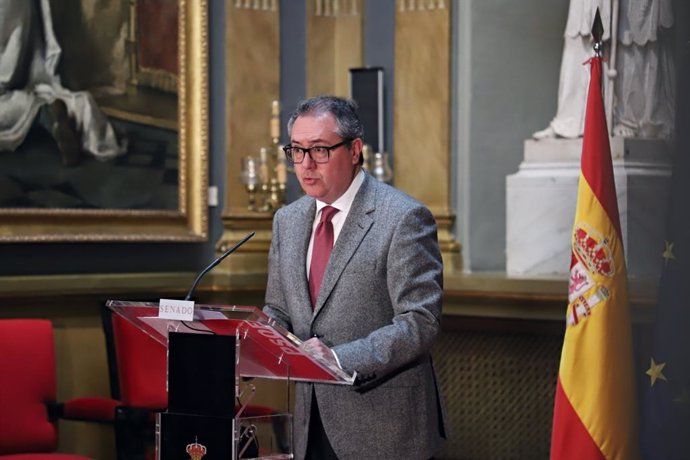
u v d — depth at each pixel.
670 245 7.97
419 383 6.44
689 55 8.12
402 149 12.20
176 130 11.17
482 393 11.45
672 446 7.92
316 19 12.55
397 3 12.21
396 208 6.42
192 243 11.37
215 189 11.54
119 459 8.98
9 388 8.84
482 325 11.23
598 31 8.34
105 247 10.69
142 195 10.89
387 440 6.34
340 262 6.42
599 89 8.23
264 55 11.95
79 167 10.39
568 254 11.27
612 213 8.10
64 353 10.35
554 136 11.55
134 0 10.78
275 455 5.66
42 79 10.11
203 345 5.57
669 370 7.95
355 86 12.12
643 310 9.84
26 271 10.14
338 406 6.41
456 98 12.00
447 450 11.63
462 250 11.92
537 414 11.15
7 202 9.90
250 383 6.14
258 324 5.34
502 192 11.97
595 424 7.93
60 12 10.21
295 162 6.40
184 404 5.60
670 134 10.64
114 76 10.64
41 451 8.94
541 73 12.02
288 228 6.78
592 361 7.97
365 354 5.99
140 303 5.72
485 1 11.88
